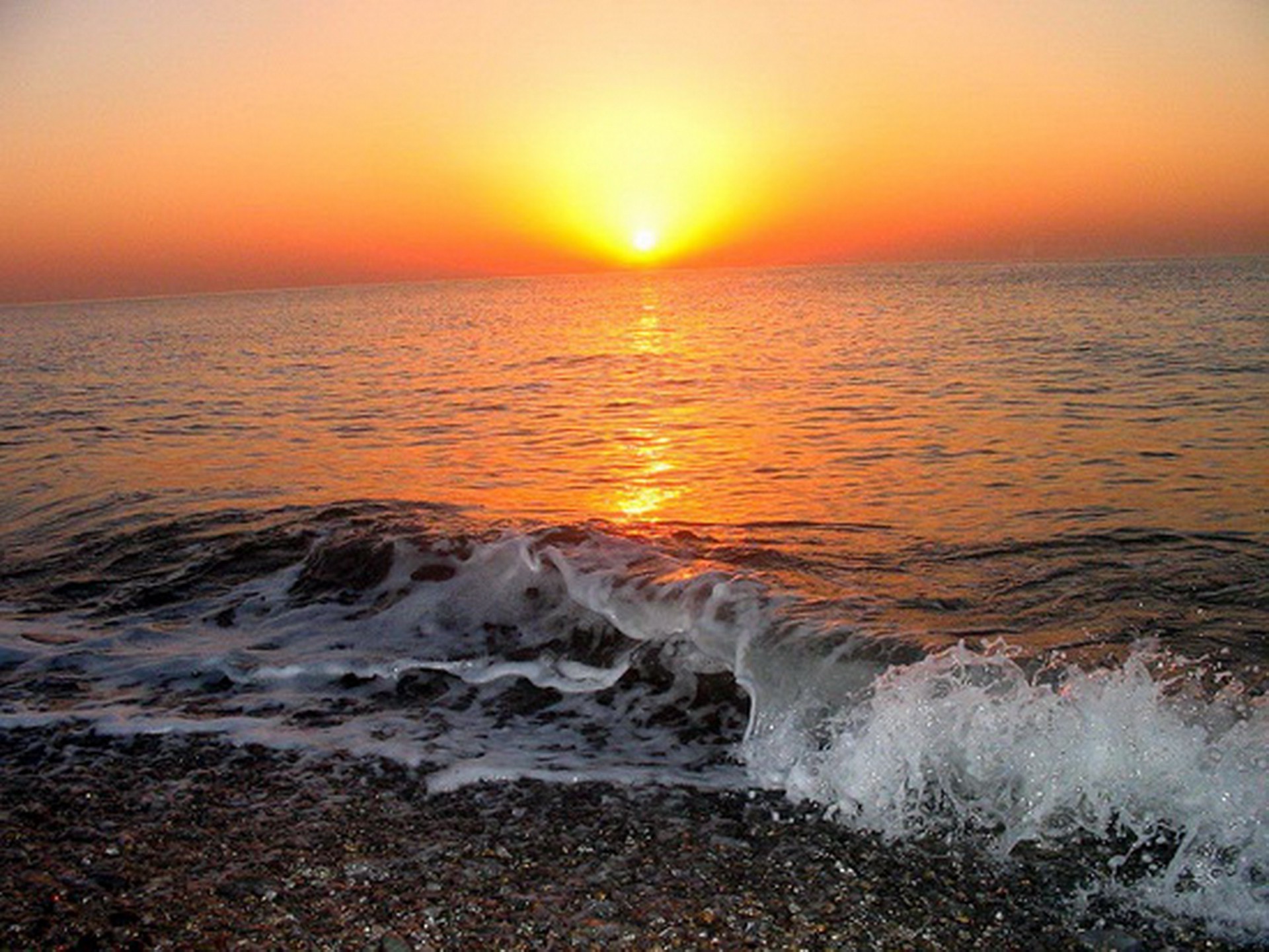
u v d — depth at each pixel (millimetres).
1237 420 11656
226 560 6895
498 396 18141
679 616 5035
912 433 12039
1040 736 3779
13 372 25922
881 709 3979
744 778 3994
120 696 4934
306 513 8367
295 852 3471
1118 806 3559
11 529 8609
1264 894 3119
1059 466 9609
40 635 5785
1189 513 7562
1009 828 3535
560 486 9750
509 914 3094
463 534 6492
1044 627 5203
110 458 11961
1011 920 3064
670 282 158375
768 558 6602
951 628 5137
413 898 3182
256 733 4469
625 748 4285
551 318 52500
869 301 54875
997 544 6914
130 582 6719
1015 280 80062
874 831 3568
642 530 7492
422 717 4645
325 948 2922
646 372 21812
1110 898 3164
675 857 3420
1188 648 4887
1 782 4066
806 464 10414
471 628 5449
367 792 3920
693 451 11594
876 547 6918
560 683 4879
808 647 4535
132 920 3066
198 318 70438
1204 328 25109
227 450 12430
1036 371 17703
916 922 3057
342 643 5441
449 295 128875
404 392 19016
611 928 3021
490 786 3947
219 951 2904
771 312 48562
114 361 28984
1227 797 3453
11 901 3176
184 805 3836
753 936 2982
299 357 29344
